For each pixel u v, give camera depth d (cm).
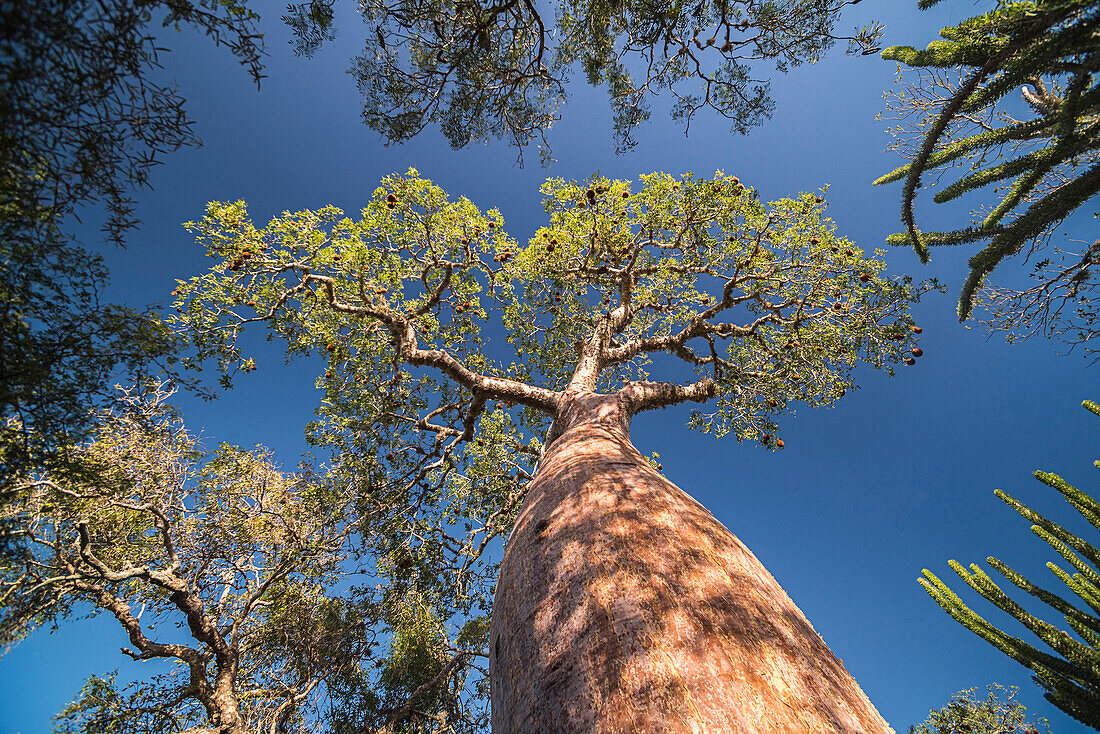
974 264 456
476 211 805
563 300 1045
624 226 928
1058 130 393
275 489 989
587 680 154
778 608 188
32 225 230
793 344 912
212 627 834
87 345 288
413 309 888
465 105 520
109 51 197
